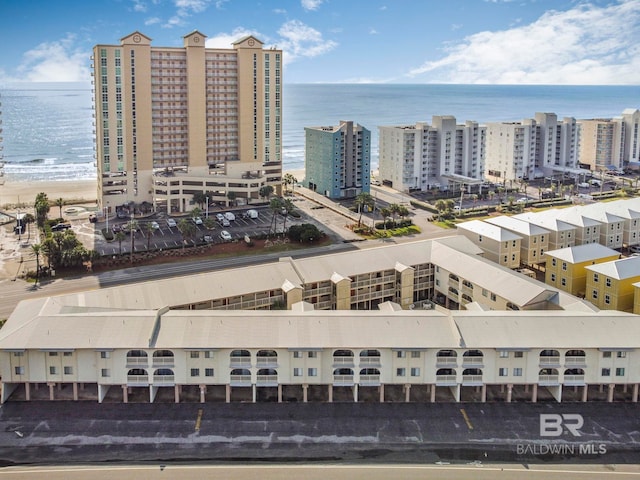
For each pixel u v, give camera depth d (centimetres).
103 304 8562
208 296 9075
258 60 18612
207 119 18600
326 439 6738
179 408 7288
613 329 7569
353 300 10088
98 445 6588
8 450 6475
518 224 13012
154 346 7225
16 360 7262
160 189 17488
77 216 17062
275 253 13738
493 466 6312
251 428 6919
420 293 10831
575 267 10800
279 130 19338
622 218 13738
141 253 13400
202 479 6062
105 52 16712
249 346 7262
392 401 7488
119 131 17200
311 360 7356
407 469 6247
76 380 7331
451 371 7475
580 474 6181
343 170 19525
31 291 11250
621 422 7094
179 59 17900
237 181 17875
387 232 15525
